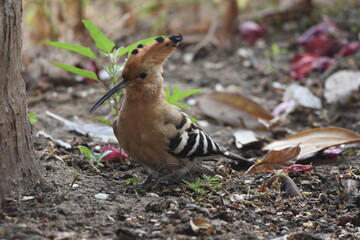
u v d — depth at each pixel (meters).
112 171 10.02
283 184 9.44
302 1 19.66
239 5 18.95
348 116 13.65
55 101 14.53
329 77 14.59
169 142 8.93
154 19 21.02
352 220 8.41
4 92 7.68
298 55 16.84
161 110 8.90
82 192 8.59
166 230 7.51
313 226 8.20
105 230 7.46
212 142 9.68
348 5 20.80
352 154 11.31
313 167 10.65
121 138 9.12
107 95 8.76
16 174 7.99
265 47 18.59
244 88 15.66
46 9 17.30
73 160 9.94
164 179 9.64
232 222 8.02
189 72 16.86
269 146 11.36
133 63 8.64
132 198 8.55
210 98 13.57
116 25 17.69
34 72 16.12
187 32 19.22
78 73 9.77
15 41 7.77
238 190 9.41
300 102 13.91
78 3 17.72
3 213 7.60
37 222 7.49
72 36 17.75
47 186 8.48
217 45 18.72
